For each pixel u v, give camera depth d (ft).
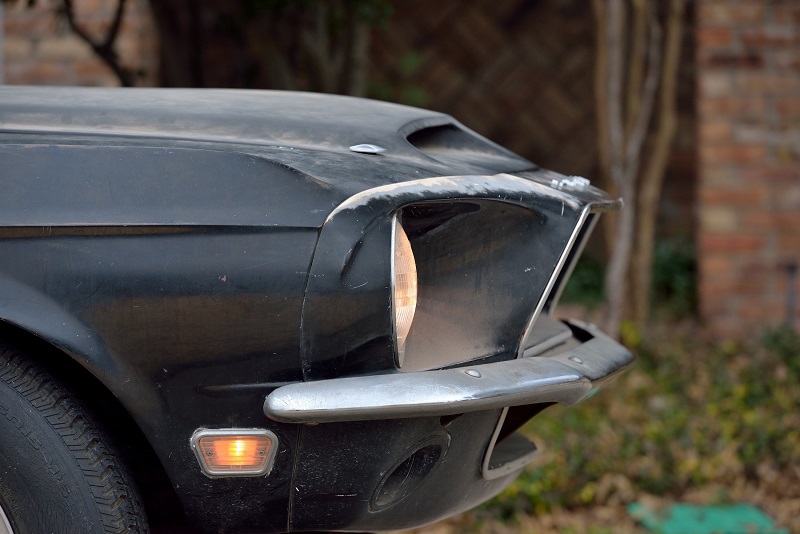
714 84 18.70
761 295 18.98
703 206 18.93
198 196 7.17
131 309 7.09
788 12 18.52
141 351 7.09
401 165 7.50
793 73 18.62
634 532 11.66
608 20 15.70
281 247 7.10
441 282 7.55
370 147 7.64
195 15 15.42
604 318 16.17
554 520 11.84
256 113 7.93
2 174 7.20
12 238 7.11
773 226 18.88
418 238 7.54
